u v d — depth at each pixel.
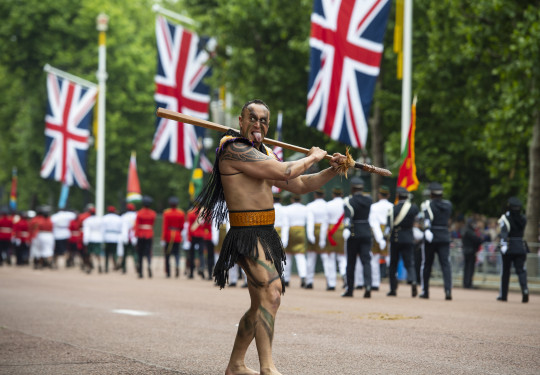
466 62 41.38
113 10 83.12
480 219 42.84
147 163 85.62
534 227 35.00
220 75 54.66
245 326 9.05
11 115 86.56
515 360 11.63
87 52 81.69
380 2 31.36
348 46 31.64
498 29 34.91
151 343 13.48
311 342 13.51
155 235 63.22
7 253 51.56
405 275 34.41
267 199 8.96
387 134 50.81
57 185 83.56
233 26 52.38
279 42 52.81
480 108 41.31
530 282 30.64
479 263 32.81
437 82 43.47
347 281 24.38
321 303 21.66
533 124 35.12
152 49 93.00
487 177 47.16
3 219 51.31
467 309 20.42
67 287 28.20
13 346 13.23
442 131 46.62
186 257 38.66
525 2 33.91
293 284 32.38
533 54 31.67
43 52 80.00
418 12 45.72
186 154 47.75
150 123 86.12
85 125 55.28
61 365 11.23
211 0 57.19
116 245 41.19
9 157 86.25
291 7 50.62
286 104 51.91
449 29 39.94
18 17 79.25
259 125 9.05
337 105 31.81
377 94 46.38
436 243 24.61
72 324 16.42
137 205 87.31
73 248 48.97
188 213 35.91
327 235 28.16
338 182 38.09
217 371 10.62
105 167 84.00
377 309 19.91
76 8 81.44
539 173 35.03
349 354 12.12
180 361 11.51
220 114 58.44
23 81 84.44
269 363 8.68
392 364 11.16
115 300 22.48
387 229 28.28
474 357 11.88
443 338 14.12
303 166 8.74
